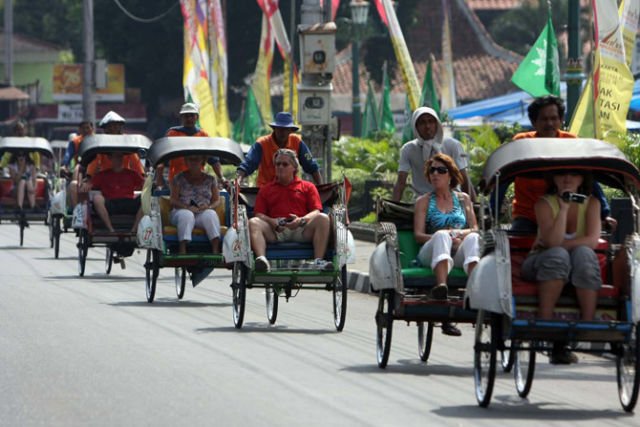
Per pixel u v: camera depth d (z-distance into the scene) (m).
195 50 64.06
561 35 130.88
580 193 19.42
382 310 22.52
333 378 21.02
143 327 26.94
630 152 35.44
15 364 21.67
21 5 192.88
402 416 17.81
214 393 19.27
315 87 41.47
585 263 18.55
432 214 23.11
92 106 85.69
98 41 129.38
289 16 117.94
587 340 18.39
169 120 132.38
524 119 65.75
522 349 18.66
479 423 17.47
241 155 33.38
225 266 32.38
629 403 18.48
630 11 35.62
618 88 35.47
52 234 50.41
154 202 32.34
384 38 123.81
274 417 17.48
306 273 26.84
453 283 22.47
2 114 166.38
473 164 47.62
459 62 124.25
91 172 41.44
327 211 28.78
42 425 16.80
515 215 20.92
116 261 38.72
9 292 33.50
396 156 59.28
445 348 25.36
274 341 25.34
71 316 28.50
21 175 50.56
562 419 17.94
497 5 144.50
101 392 19.22
